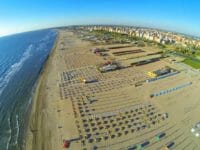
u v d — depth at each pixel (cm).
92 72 12694
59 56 18100
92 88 9975
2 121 7419
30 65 15938
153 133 6228
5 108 8462
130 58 16525
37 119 7294
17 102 8981
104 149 5516
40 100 8888
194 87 10181
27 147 5850
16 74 13488
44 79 11775
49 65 15075
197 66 14162
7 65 16275
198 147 5628
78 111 7669
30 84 11269
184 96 9075
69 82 10956
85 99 8712
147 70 13088
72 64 14975
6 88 10819
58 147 5666
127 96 8981
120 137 6022
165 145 5684
